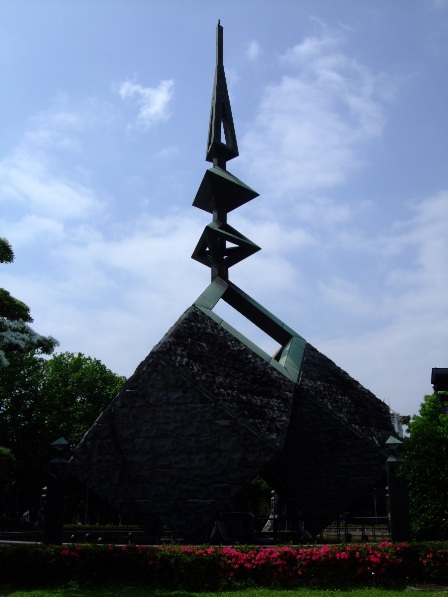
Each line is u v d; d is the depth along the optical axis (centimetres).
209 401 1692
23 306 1806
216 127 2445
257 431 1664
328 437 1973
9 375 4316
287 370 1998
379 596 1042
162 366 1736
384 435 2050
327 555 1260
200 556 1242
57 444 1444
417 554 1271
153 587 1196
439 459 1511
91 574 1249
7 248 1650
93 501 4647
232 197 2320
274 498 2788
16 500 4819
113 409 1744
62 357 4866
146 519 1641
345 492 1927
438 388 1794
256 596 1060
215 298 2069
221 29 2653
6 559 1254
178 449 1664
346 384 2147
